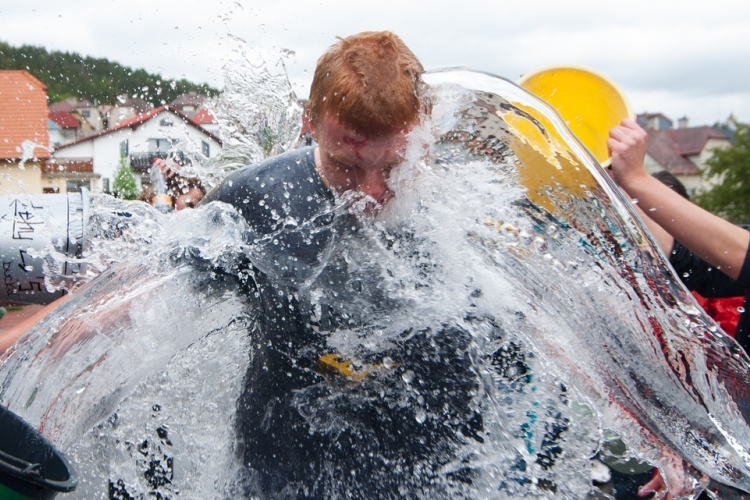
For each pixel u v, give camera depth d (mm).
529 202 1680
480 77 1663
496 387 1744
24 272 2123
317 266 1664
